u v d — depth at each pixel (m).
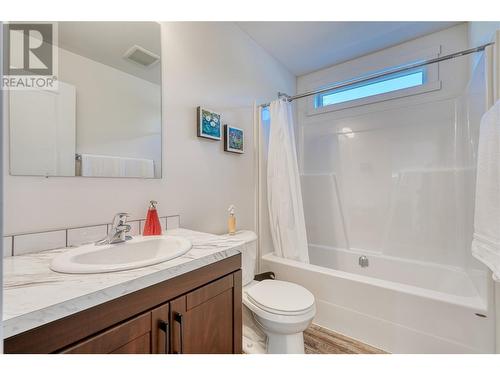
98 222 1.08
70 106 1.00
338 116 2.55
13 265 0.74
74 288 0.58
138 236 1.12
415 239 2.07
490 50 1.29
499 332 1.17
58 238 0.95
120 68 1.18
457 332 1.27
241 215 1.95
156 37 1.33
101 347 0.58
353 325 1.58
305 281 1.79
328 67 2.63
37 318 0.49
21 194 0.87
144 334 0.67
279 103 2.00
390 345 1.44
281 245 2.00
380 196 2.27
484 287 1.31
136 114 1.23
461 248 1.87
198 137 1.58
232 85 1.88
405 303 1.41
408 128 2.15
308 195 2.71
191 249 0.93
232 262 0.99
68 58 1.00
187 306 0.80
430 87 2.04
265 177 2.17
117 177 1.15
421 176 2.07
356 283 1.57
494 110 1.11
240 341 1.02
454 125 1.94
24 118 0.88
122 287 0.62
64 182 0.98
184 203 1.48
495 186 1.09
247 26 1.94
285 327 1.21
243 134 1.96
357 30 2.00
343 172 2.50
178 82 1.45
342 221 2.46
